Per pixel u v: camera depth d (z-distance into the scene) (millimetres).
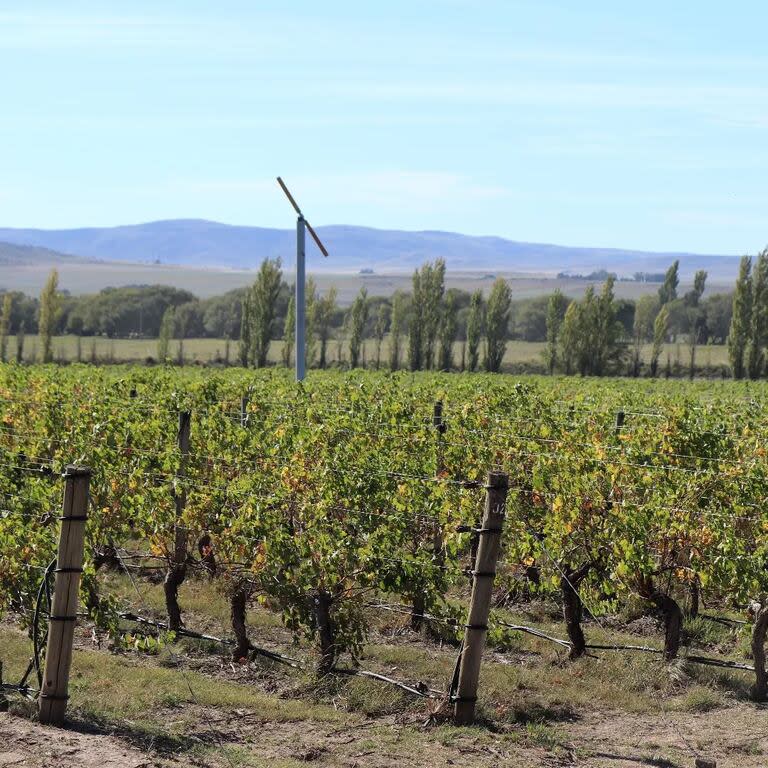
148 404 17328
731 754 9258
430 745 9062
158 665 11414
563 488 12820
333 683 10688
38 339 129625
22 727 8438
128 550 15961
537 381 43281
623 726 9992
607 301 86500
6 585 11203
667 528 12188
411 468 14078
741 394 36250
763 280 81812
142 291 157625
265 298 88000
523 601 14680
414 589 11445
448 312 92250
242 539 11789
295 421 16062
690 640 13039
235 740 9070
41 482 12438
